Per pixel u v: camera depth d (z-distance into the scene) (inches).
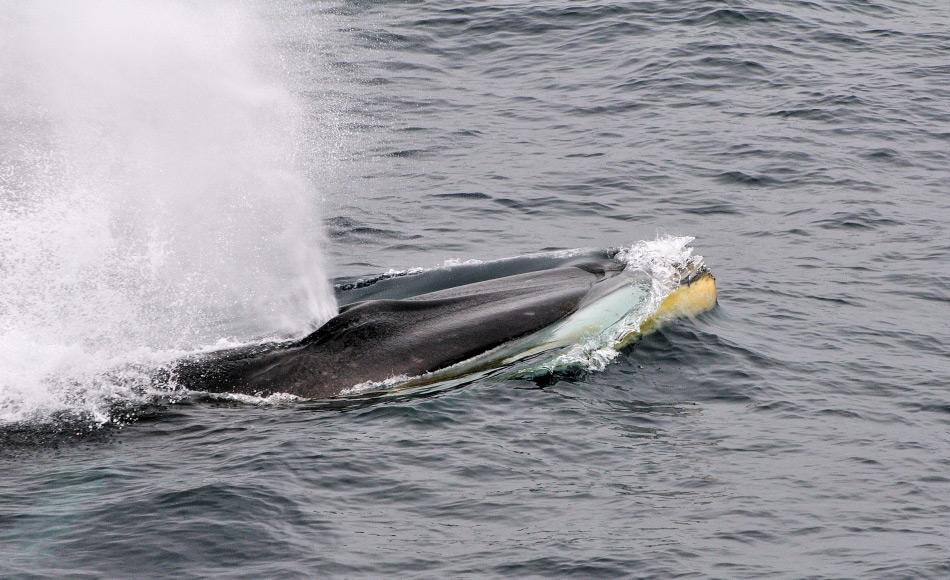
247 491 2287.2
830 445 2583.7
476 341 2918.3
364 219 4347.9
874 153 5083.7
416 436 2549.2
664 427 2650.1
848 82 5954.7
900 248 4077.3
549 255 3523.6
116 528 2162.9
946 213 4446.4
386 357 2847.0
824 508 2300.7
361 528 2187.5
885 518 2266.2
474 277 3435.0
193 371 2844.5
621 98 5792.3
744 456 2519.7
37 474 2370.8
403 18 7052.2
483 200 4571.9
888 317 3449.8
